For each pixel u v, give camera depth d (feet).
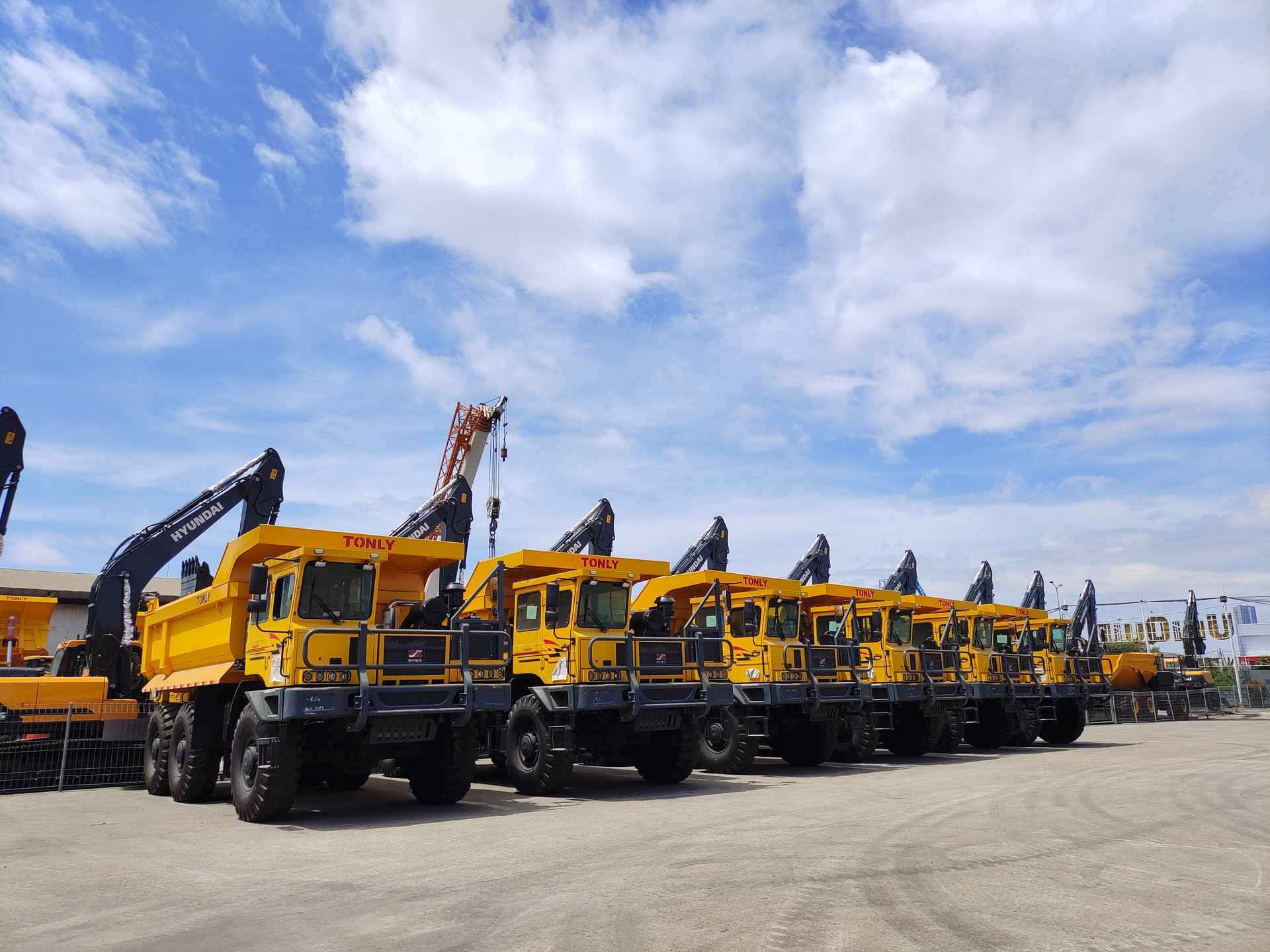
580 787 43.60
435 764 36.88
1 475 59.06
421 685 34.81
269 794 32.30
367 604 35.45
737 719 50.83
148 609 52.95
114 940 17.38
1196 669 131.44
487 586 48.06
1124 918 18.26
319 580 34.37
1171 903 19.47
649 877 22.16
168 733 43.73
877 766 55.52
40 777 46.42
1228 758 55.26
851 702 54.80
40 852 27.40
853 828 29.55
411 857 25.54
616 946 16.49
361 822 32.65
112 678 56.18
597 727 42.37
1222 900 19.70
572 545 70.95
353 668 33.17
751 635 53.31
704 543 76.54
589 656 41.37
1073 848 25.81
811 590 58.39
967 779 45.32
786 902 19.54
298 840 28.91
